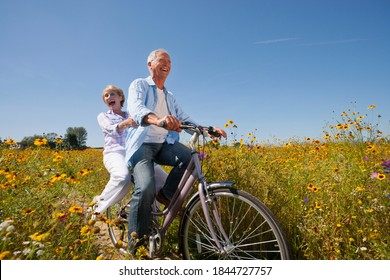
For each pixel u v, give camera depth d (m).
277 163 4.20
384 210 2.43
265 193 2.78
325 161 4.47
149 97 2.70
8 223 1.94
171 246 2.90
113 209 3.60
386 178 2.89
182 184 2.45
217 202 2.68
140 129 2.60
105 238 3.08
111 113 3.37
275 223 2.01
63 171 4.93
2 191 2.87
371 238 2.24
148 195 2.42
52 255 1.99
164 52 2.72
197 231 2.75
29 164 4.28
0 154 4.78
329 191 2.86
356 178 3.25
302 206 2.72
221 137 2.47
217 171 3.08
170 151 2.65
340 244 2.35
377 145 5.20
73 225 2.35
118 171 2.82
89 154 8.33
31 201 2.78
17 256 1.94
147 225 2.45
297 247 2.38
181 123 2.24
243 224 2.67
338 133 5.53
